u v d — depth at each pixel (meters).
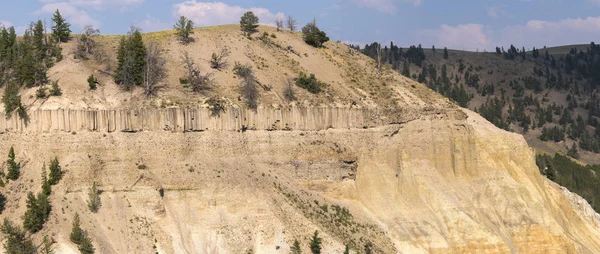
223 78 133.38
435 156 135.75
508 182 135.62
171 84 125.50
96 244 96.44
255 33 165.75
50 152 109.06
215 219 107.75
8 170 106.88
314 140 125.69
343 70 154.88
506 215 130.88
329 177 124.44
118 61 125.12
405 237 119.50
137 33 128.38
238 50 149.12
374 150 130.50
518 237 128.62
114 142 111.31
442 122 139.00
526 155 143.50
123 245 99.25
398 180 129.12
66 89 116.56
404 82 157.25
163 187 109.44
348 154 126.88
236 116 120.25
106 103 115.75
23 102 113.81
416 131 135.75
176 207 108.44
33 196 99.00
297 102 129.62
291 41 165.88
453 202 127.88
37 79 117.88
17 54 127.69
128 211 104.44
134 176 108.19
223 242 104.94
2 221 99.56
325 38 170.38
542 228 129.50
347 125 130.62
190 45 146.50
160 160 112.38
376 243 115.38
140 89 120.69
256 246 105.12
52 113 110.94
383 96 142.88
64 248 95.06
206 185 111.19
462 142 138.25
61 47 134.75
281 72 143.00
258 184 114.19
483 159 138.12
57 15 140.12
